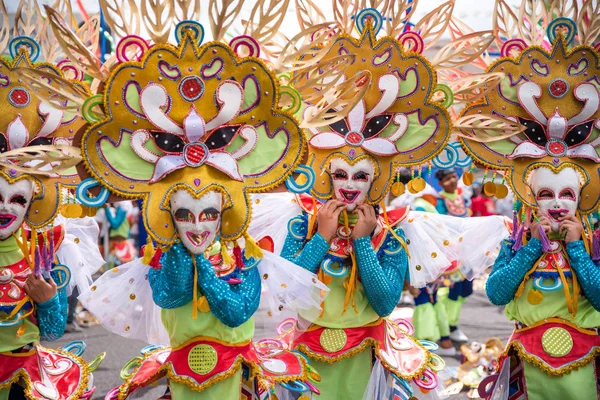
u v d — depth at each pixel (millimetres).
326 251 3889
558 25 4109
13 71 3625
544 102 4074
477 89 4137
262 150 3479
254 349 3682
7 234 3578
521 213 4148
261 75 3439
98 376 6441
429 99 3900
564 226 3986
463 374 6340
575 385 4004
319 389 3986
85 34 4203
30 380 3703
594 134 4086
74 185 3672
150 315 3691
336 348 3945
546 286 4051
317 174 3928
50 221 3637
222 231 3422
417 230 4238
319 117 3619
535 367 4082
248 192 3430
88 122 3332
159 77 3355
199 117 3363
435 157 4105
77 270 4109
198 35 3385
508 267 4094
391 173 3920
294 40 3621
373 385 4000
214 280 3391
